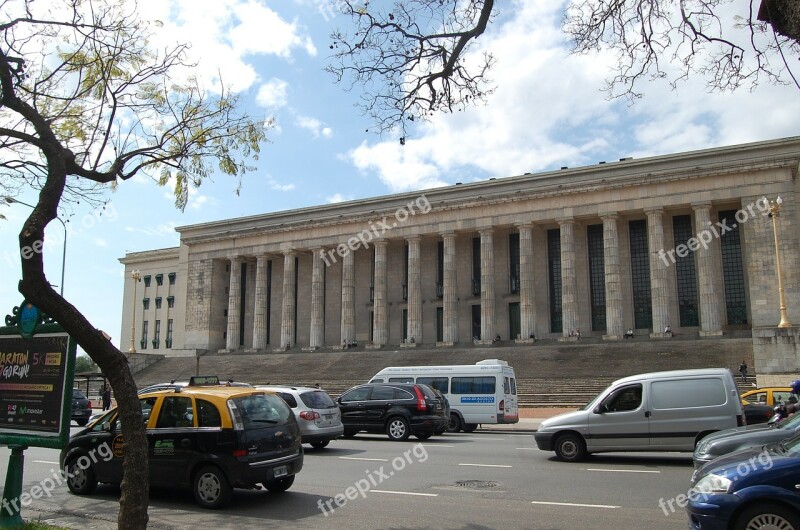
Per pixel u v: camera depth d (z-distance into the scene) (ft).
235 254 233.96
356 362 185.16
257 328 224.53
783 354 127.95
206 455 38.24
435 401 79.41
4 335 34.37
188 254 244.83
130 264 300.61
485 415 92.32
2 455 64.75
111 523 34.42
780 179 162.91
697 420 54.24
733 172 167.02
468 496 40.93
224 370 200.13
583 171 191.42
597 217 184.75
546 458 59.06
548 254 197.06
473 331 204.54
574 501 38.88
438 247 212.43
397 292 216.54
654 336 168.35
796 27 29.60
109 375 24.23
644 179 175.42
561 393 135.64
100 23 38.86
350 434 81.10
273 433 40.34
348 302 210.79
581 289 189.26
